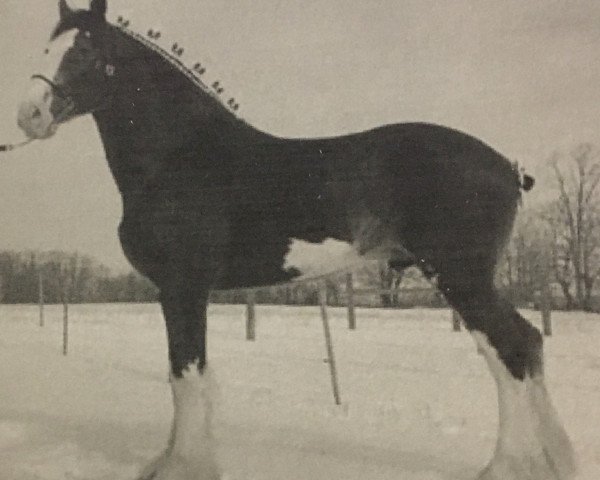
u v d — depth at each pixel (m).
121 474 3.14
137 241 3.07
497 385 2.69
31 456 3.33
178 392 2.96
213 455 2.95
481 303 2.71
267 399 2.97
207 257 2.98
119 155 3.17
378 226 2.85
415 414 2.81
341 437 2.84
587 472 2.56
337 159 2.91
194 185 3.03
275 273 2.95
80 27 3.17
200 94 3.15
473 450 2.69
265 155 3.00
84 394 3.37
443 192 2.78
